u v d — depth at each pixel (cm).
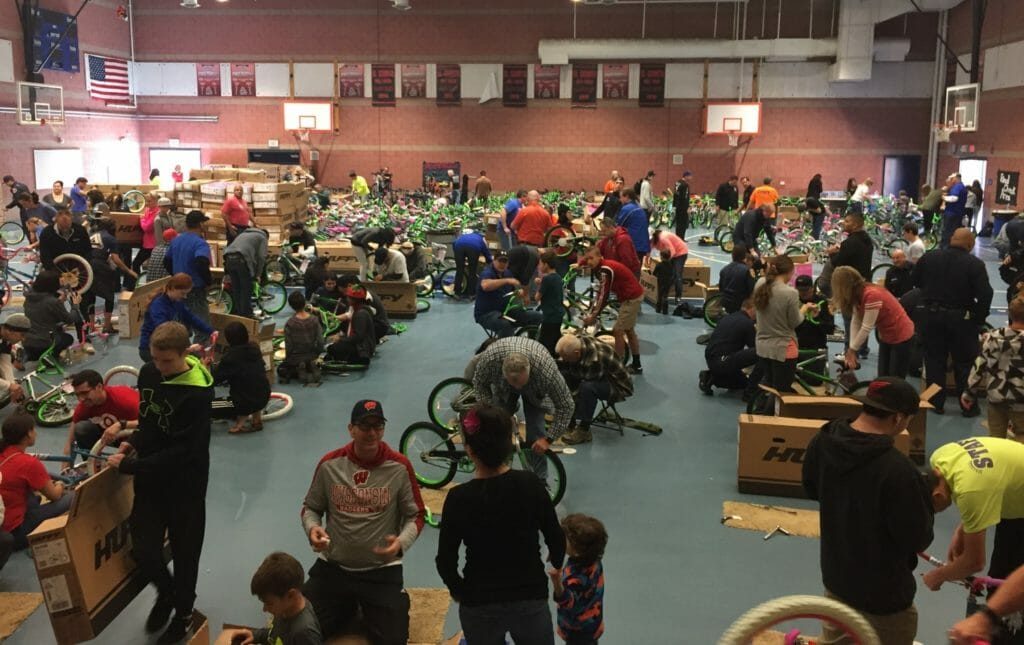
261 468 692
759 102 2734
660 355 1052
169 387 435
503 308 992
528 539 345
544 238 1382
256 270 1118
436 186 2628
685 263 1370
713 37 2706
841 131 2736
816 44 2597
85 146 2617
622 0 2703
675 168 2814
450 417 811
